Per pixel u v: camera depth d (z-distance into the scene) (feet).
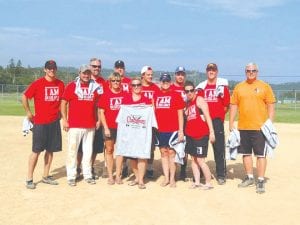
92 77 16.89
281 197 14.85
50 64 15.31
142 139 15.66
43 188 15.52
